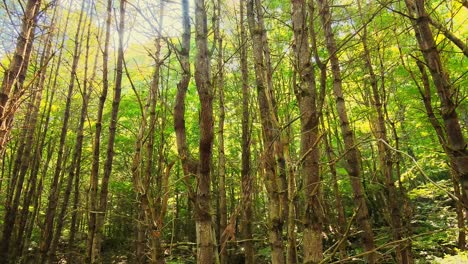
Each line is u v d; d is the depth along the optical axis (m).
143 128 2.30
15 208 6.64
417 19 2.29
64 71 8.09
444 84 2.25
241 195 2.32
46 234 5.79
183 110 1.99
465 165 2.15
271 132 2.47
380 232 5.86
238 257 7.53
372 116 5.35
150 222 2.09
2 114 2.81
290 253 2.11
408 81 5.36
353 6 4.08
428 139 6.51
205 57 1.87
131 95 8.25
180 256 5.89
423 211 8.37
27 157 6.73
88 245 3.35
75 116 8.92
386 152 4.32
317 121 2.00
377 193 7.03
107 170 3.63
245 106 4.12
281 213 2.56
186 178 1.88
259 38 2.85
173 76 6.72
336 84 3.37
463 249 6.34
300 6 2.16
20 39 3.12
